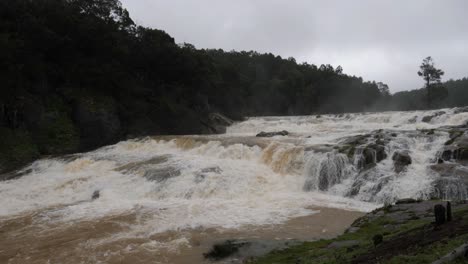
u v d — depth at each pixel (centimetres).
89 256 1145
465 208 1013
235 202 1761
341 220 1444
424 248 660
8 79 3341
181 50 5594
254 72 10362
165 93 5297
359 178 1927
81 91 4100
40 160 3097
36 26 3850
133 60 5234
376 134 2478
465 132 2261
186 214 1559
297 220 1447
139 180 2145
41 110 3581
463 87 9994
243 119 5919
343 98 10131
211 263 1040
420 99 9362
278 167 2256
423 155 2042
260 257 1017
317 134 3156
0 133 3180
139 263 1070
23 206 1861
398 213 1191
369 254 759
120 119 4228
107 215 1582
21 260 1148
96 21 4819
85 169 2633
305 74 10431
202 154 2781
